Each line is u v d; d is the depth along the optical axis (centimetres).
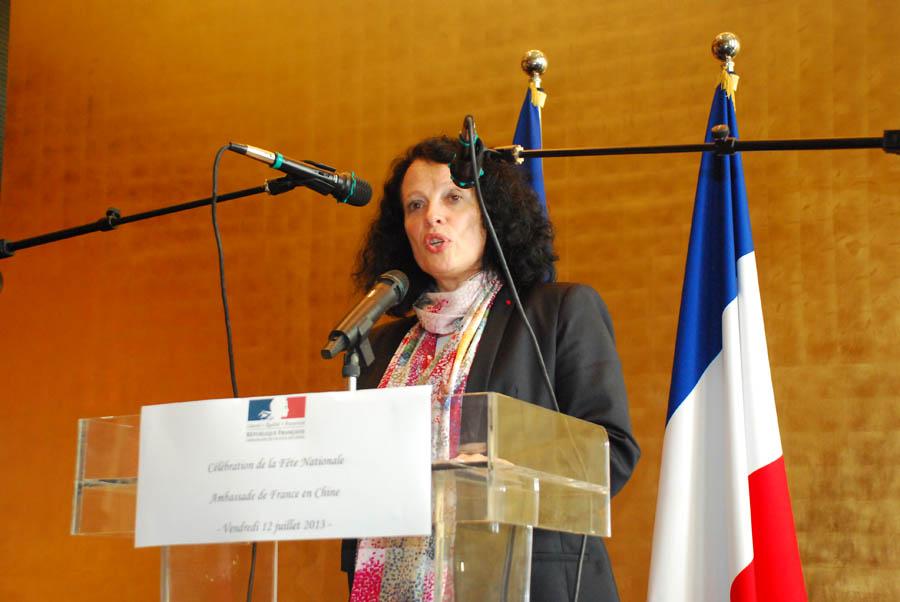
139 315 568
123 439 165
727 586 283
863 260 425
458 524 163
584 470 168
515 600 158
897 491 404
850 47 442
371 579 177
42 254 593
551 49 503
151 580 536
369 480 145
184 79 588
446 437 143
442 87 526
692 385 305
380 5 549
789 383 425
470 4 527
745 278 311
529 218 262
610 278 468
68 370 574
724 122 329
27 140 612
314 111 553
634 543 442
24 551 557
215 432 154
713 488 294
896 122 431
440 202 259
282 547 217
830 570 405
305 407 151
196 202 246
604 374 230
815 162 439
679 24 479
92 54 612
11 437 576
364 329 174
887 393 412
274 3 575
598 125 485
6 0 446
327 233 537
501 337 239
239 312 546
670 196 466
